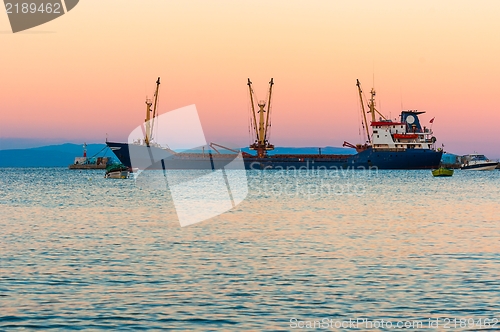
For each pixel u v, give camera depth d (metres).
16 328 23.88
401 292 29.22
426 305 27.05
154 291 29.39
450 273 33.47
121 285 30.62
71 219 63.38
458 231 53.16
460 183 161.88
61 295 28.59
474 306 26.86
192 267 35.38
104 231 52.34
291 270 34.44
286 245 44.06
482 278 32.12
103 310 26.17
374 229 54.50
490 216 68.31
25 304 27.05
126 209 76.25
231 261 37.38
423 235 50.19
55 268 34.97
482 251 41.12
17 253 40.19
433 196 106.88
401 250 41.69
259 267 35.38
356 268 35.00
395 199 98.25
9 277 32.41
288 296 28.48
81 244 44.38
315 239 47.38
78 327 24.03
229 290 29.62
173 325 24.36
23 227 55.72
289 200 93.81
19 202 90.69
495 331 23.70
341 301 27.70
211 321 24.81
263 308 26.59
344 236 49.34
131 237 48.31
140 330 23.75
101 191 120.25
